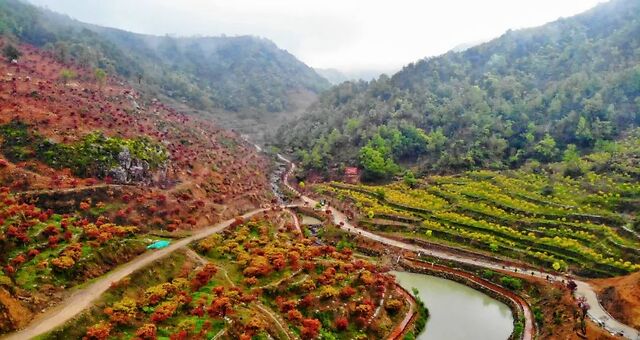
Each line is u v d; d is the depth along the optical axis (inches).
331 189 5270.7
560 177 4333.2
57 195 2795.3
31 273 2039.9
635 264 2866.6
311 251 2992.1
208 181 4030.5
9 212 2380.7
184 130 5246.1
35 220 2442.2
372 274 2795.3
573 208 3656.5
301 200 5103.3
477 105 6378.0
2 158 2967.5
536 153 5211.6
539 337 2356.1
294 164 7047.2
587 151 4997.5
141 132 4200.3
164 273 2444.6
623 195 3668.8
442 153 5674.2
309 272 2667.3
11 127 3265.3
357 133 6747.1
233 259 2797.7
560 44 7869.1
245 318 2066.9
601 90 5644.7
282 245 3100.4
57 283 2053.4
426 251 3553.2
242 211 3897.6
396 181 5364.2
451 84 7568.9
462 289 3053.6
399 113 6884.8
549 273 3024.1
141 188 3289.9
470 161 5211.6
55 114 3695.9
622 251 3002.0
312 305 2372.0
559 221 3528.5
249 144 7662.4
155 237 2859.3
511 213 3833.7
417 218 4020.7
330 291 2442.2
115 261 2391.7
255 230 3467.0
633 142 4643.2
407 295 2866.6
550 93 6166.3
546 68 7234.3
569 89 5994.1
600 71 6353.3
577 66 6771.7
